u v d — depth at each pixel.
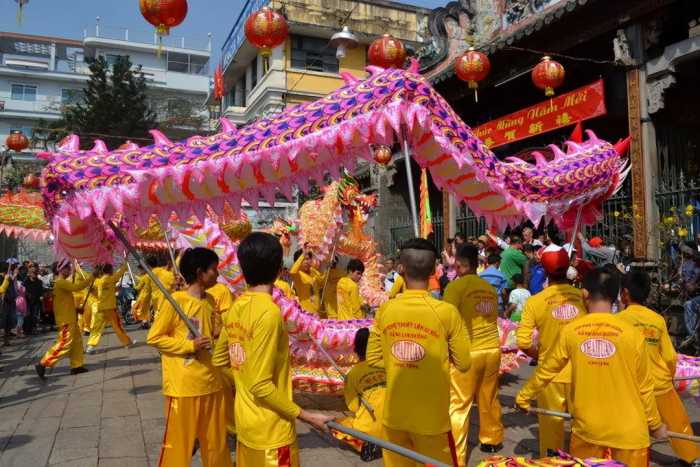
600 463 2.37
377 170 16.47
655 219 8.59
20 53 44.56
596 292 3.14
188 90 40.91
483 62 5.88
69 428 5.33
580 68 11.98
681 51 8.34
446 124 4.20
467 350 3.01
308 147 3.96
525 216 4.87
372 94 4.04
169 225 5.43
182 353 3.43
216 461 3.54
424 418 2.87
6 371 8.45
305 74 22.77
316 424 2.65
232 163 3.92
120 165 3.85
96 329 9.97
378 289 8.36
